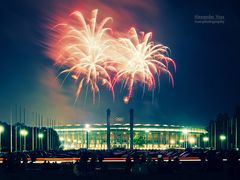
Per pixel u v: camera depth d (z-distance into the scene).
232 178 63.72
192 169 87.31
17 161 84.06
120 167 97.75
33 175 76.44
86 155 76.19
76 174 73.88
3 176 74.56
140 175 72.88
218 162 79.00
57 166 90.31
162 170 75.81
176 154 146.50
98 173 79.06
